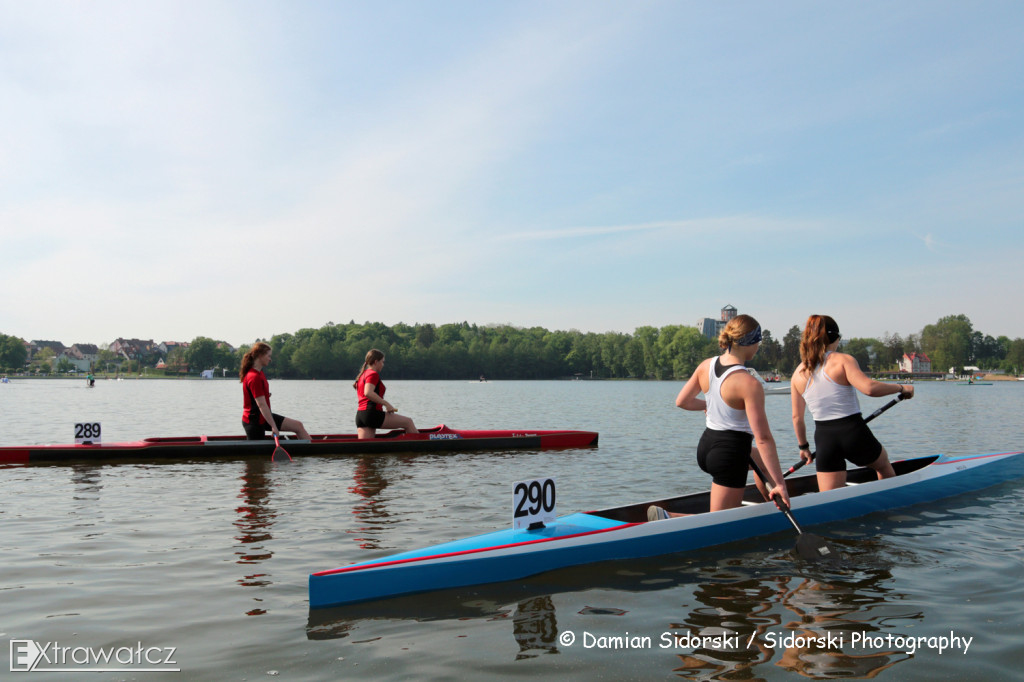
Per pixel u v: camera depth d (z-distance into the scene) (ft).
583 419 69.21
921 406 97.86
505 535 14.38
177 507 20.99
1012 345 461.37
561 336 526.98
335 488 24.66
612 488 25.22
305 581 13.52
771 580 13.48
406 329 558.15
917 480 20.56
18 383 304.30
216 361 509.76
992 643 10.42
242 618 11.49
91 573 14.02
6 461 30.86
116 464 30.76
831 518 18.17
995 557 15.05
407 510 20.62
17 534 17.43
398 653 10.07
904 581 13.43
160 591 12.88
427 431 38.19
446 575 13.00
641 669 9.54
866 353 448.24
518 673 9.41
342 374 458.50
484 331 557.33
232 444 33.19
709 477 27.84
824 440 18.98
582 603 12.23
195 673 9.37
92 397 130.11
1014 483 24.12
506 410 88.74
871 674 9.37
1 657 9.88
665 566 14.32
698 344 450.30
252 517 19.52
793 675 9.35
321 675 9.33
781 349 424.87
